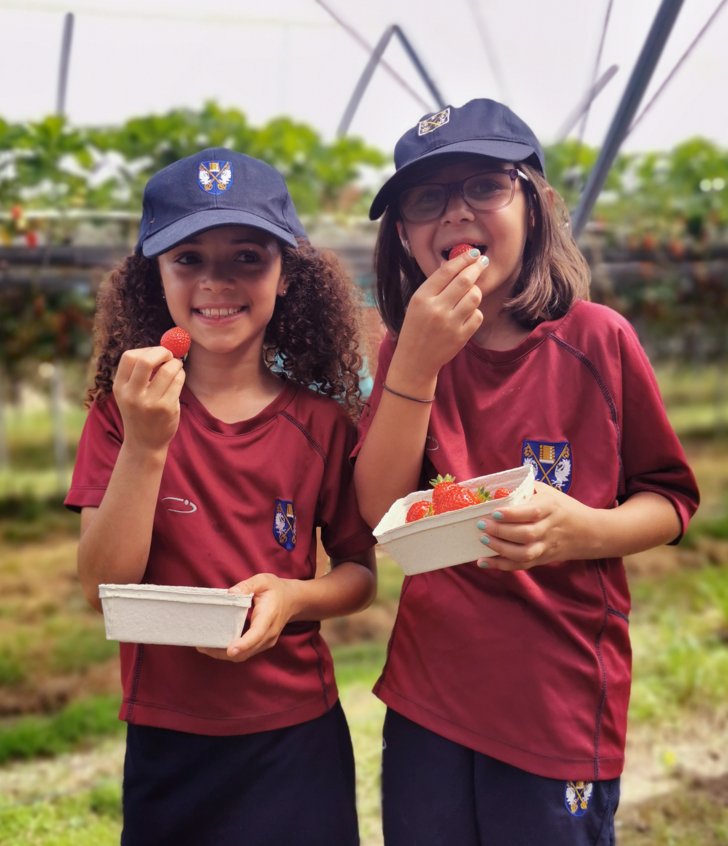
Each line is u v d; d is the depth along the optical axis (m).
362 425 2.51
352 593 2.50
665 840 3.78
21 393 20.72
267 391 2.52
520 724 2.26
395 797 2.40
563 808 2.25
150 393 2.12
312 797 2.38
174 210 2.34
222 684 2.34
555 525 2.15
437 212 2.36
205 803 2.36
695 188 8.43
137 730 2.40
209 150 2.41
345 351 2.69
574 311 2.40
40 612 7.38
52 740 4.91
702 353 15.71
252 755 2.34
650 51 3.27
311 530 2.48
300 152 6.79
